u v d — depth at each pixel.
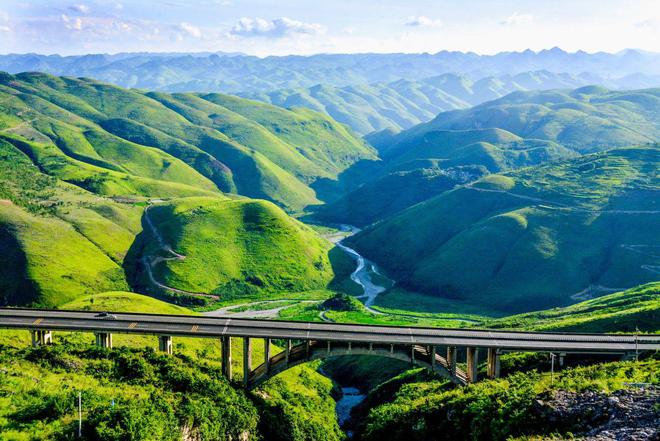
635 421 51.22
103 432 58.19
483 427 64.69
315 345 90.50
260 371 91.75
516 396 66.12
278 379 104.25
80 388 68.94
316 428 89.12
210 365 91.12
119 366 80.00
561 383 65.88
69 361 78.12
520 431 59.62
